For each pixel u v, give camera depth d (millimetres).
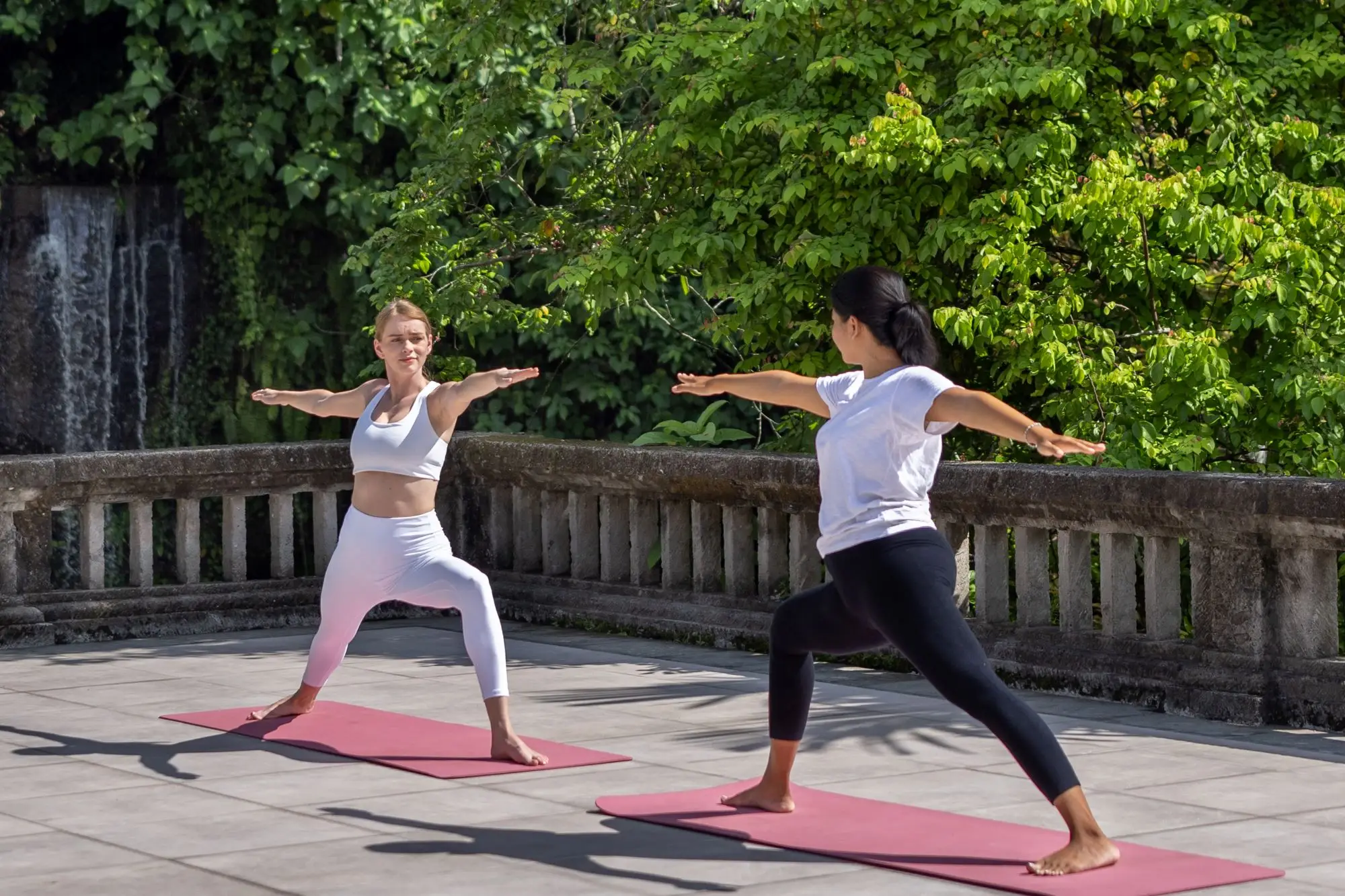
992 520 8094
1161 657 7344
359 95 15617
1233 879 4465
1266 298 9094
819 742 6539
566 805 5504
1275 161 9750
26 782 5961
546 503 10273
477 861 4785
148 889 4520
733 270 10289
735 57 9828
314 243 16719
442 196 11773
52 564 16578
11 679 8289
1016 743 4559
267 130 15883
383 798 5637
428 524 6641
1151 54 9398
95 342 16453
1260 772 5938
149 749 6516
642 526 9750
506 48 12062
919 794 5629
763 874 4625
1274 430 9570
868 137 8781
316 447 10344
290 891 4480
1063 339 9078
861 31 9406
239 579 10234
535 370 6551
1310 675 6816
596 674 8266
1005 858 4703
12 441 16234
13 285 16188
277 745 6574
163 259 16562
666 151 10156
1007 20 9305
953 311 8984
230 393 16672
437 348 16188
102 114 15922
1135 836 5000
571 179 11820
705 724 6945
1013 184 9164
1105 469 7559
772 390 5102
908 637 4645
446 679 8156
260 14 15930
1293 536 6828
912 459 4734
